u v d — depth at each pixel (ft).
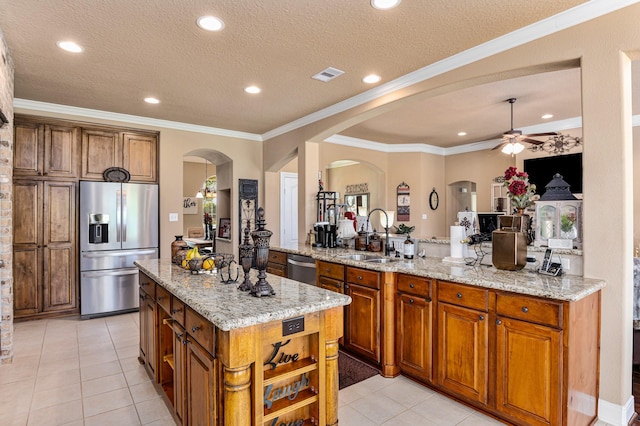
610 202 7.18
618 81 7.02
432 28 8.27
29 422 7.39
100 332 12.79
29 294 13.78
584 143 7.48
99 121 14.97
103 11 7.50
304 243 16.15
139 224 15.38
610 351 7.25
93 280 14.40
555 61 7.88
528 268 8.86
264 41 8.88
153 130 16.22
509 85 12.97
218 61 10.03
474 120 17.94
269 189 19.69
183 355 6.40
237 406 4.97
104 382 9.09
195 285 7.05
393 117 17.38
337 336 6.18
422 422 7.39
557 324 6.40
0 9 7.38
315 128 15.40
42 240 13.94
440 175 25.39
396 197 24.38
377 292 9.62
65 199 14.34
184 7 7.38
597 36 7.27
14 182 13.39
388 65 10.34
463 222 11.08
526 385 6.81
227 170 19.44
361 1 7.22
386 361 9.36
